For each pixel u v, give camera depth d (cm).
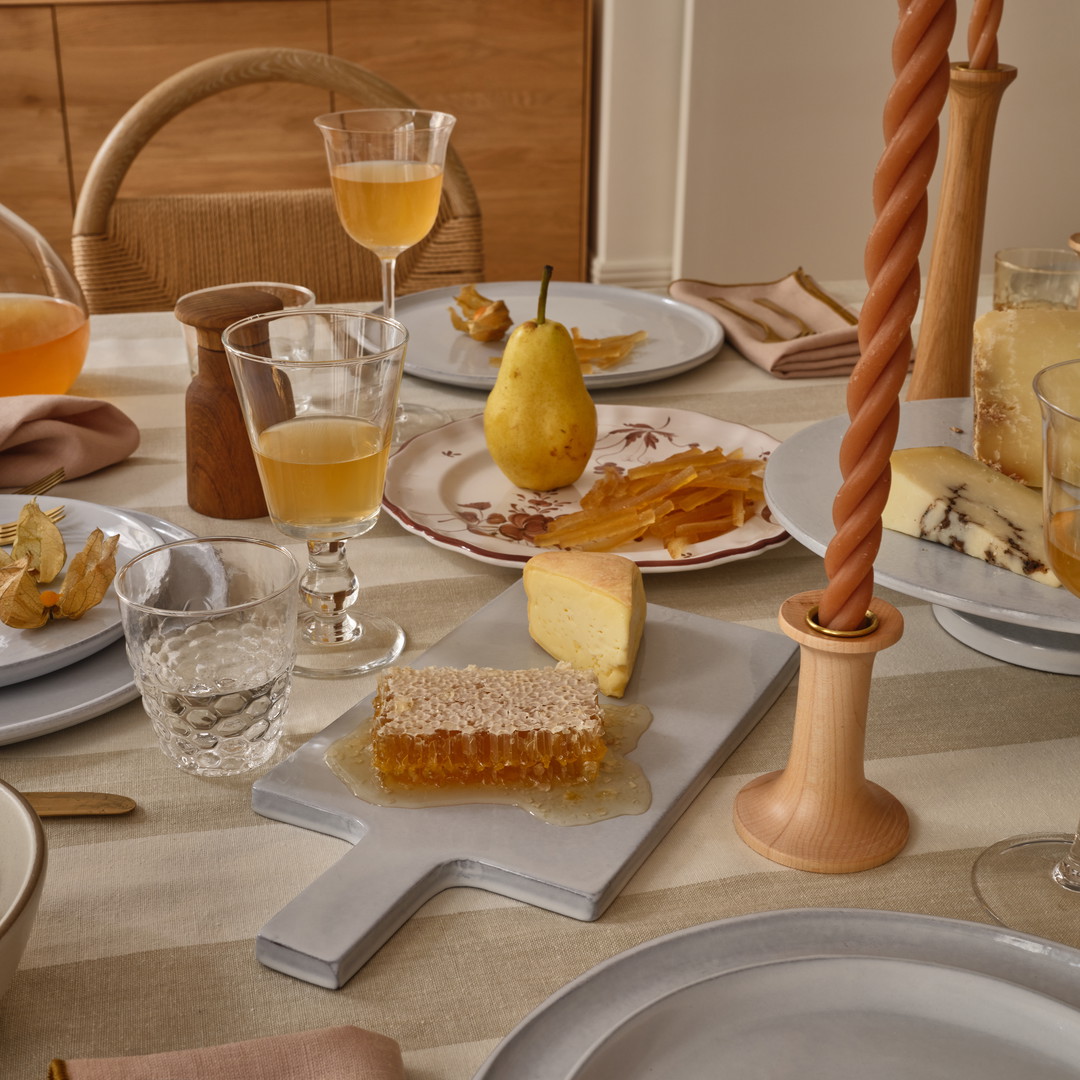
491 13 287
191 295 96
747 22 288
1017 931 52
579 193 311
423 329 139
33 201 292
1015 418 85
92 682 74
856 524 53
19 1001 52
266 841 62
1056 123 309
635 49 293
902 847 62
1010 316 88
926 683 76
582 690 66
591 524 90
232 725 65
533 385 97
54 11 272
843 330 129
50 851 61
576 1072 44
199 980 54
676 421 113
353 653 78
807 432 91
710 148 302
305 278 172
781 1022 48
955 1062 47
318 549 81
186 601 71
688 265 316
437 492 100
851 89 299
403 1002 52
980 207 100
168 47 280
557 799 63
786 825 62
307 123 295
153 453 110
